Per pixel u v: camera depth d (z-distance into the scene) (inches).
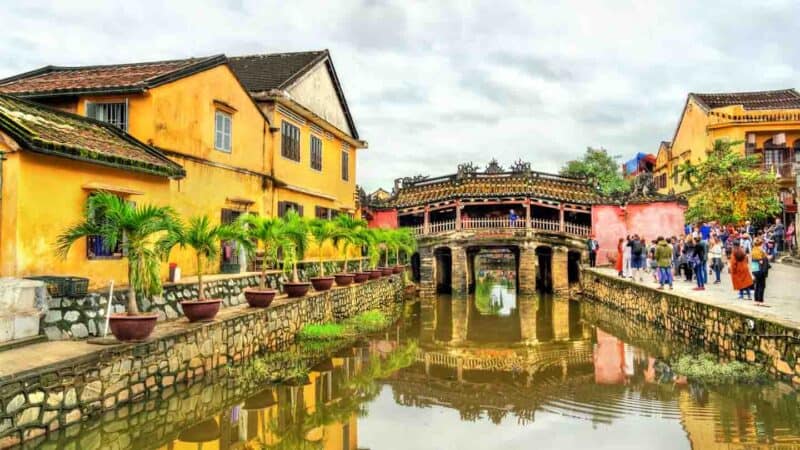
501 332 751.1
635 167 2106.3
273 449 311.4
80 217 406.3
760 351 429.7
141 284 354.6
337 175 1008.2
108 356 316.2
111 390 317.1
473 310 999.6
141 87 509.4
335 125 1007.6
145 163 459.5
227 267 637.3
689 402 384.5
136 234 356.2
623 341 661.3
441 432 345.4
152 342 351.3
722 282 784.3
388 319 828.0
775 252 1006.4
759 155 1223.5
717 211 1157.7
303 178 852.0
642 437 323.0
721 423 338.6
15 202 357.7
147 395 345.7
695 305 567.2
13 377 257.9
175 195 550.6
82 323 370.9
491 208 1369.3
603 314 908.6
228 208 649.0
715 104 1488.7
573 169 2042.3
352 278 797.9
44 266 377.4
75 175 403.9
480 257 2411.4
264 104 758.5
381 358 561.9
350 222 794.8
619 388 439.8
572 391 436.1
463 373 507.8
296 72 839.1
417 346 640.4
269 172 748.6
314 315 649.0
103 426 310.0
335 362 529.3
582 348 626.8
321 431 344.2
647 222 1262.3
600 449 307.9
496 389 448.8
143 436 322.3
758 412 354.6
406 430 348.8
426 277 1266.0
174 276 522.0
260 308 526.0
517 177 1331.2
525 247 1219.9
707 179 1198.3
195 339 398.6
